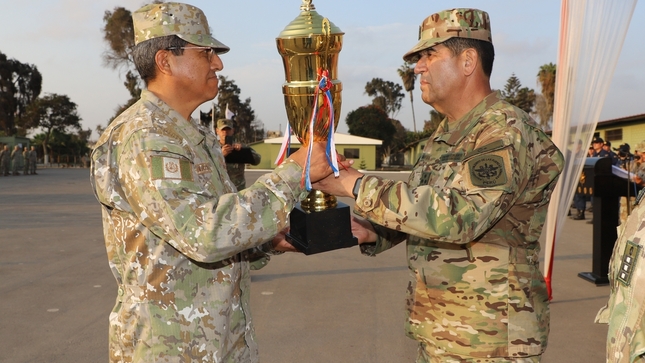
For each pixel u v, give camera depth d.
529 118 1.89
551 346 3.87
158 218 1.56
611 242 5.59
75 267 6.19
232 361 1.81
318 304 4.82
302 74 1.98
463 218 1.63
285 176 1.67
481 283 1.87
